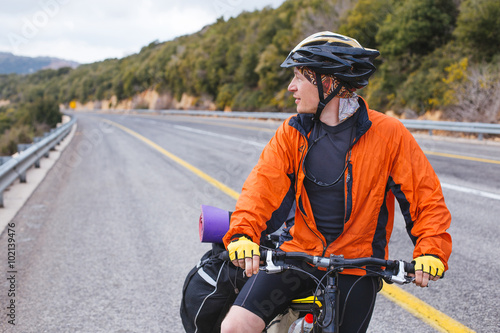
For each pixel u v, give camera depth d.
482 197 7.47
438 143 15.24
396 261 1.95
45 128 36.88
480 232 5.74
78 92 98.06
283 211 2.17
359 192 2.07
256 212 2.05
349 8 26.61
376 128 2.09
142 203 8.01
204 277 2.50
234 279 2.42
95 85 92.00
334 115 2.10
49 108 41.25
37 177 11.11
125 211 7.48
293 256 1.94
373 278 2.09
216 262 2.49
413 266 1.92
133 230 6.40
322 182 2.10
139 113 61.50
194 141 18.83
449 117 18.73
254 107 35.62
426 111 20.08
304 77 2.07
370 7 24.56
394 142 2.08
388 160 2.09
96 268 5.00
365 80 2.07
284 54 32.47
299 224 2.20
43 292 4.41
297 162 2.14
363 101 2.13
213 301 2.48
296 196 2.16
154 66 63.75
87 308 4.07
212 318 2.53
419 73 21.14
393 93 22.86
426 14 21.67
